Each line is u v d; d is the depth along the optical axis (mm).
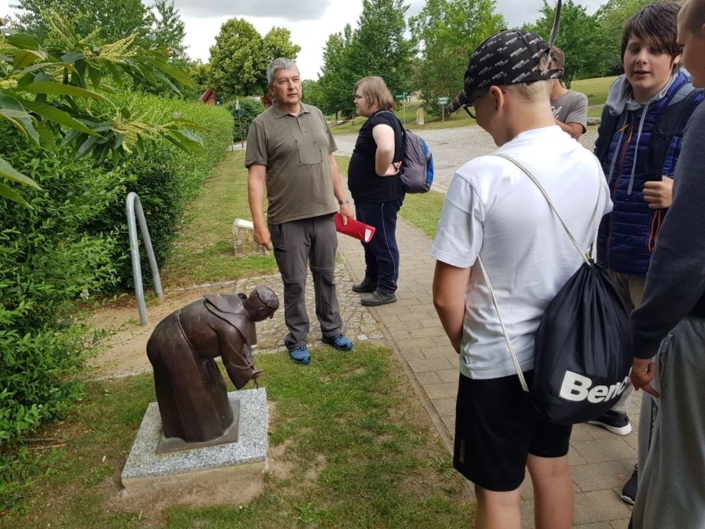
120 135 2115
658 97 2312
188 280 5797
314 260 3820
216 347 2598
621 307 1512
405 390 3377
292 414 3125
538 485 1827
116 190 3518
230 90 47906
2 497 2475
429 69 39750
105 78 3289
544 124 1513
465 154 18906
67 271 2857
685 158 1379
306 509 2379
